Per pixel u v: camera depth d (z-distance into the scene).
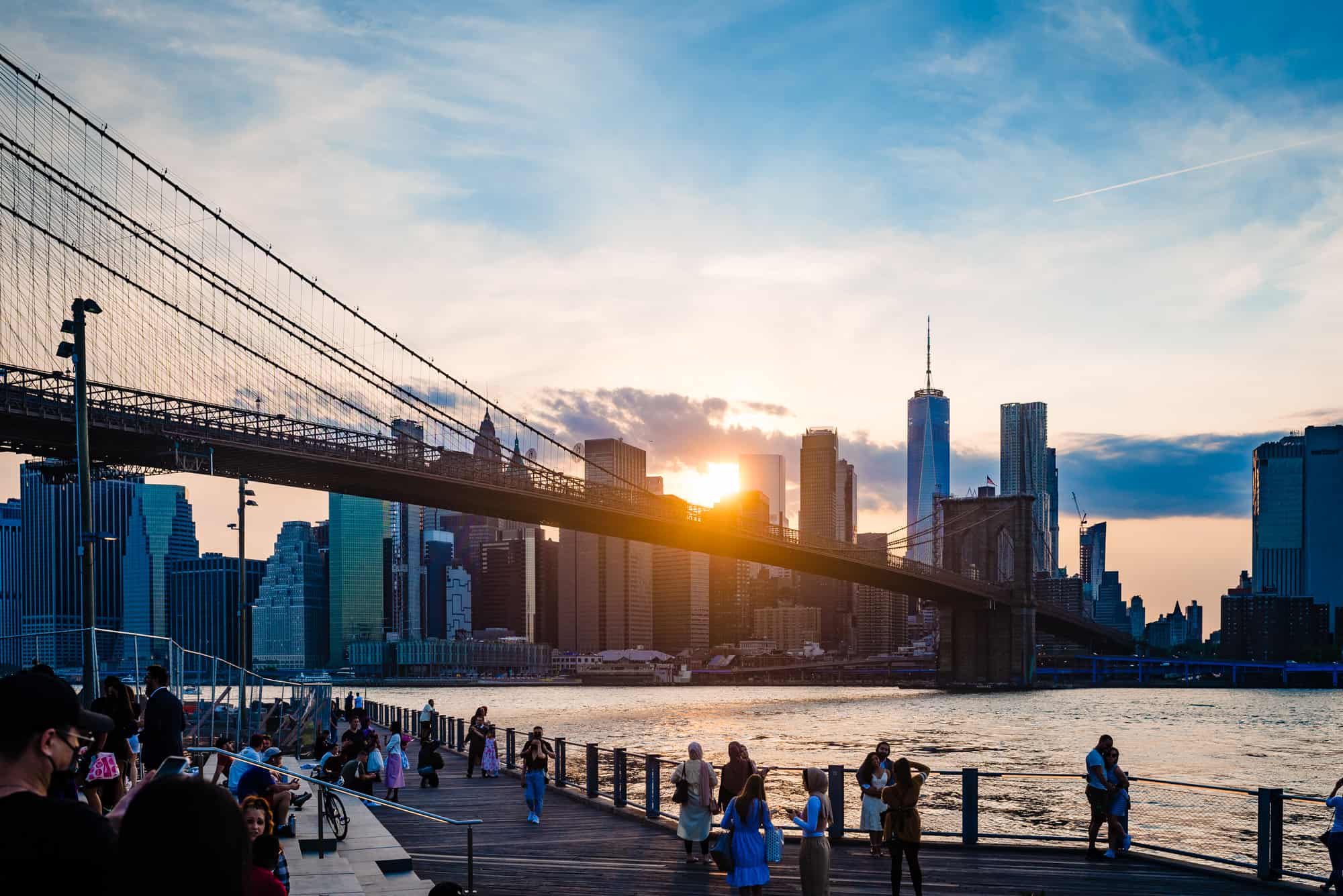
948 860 19.06
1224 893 16.50
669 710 156.12
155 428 74.00
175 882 3.04
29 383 64.88
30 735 3.68
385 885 16.89
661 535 135.50
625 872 18.50
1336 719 141.12
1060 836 19.88
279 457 86.19
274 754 22.16
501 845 21.02
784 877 18.27
